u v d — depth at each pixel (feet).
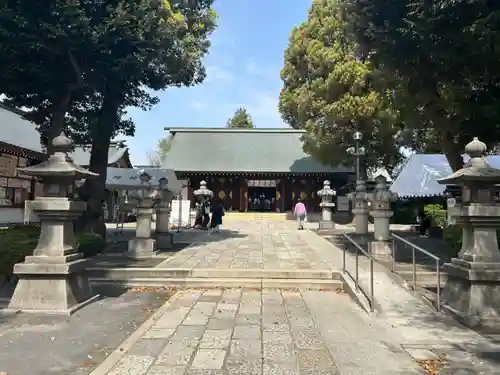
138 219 37.55
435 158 67.82
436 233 57.11
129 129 54.13
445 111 36.99
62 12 31.07
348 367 14.21
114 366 14.12
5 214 68.23
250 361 14.70
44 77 35.09
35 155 68.85
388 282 26.86
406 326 19.19
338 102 77.41
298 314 21.39
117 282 29.14
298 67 91.25
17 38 31.27
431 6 25.18
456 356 15.35
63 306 20.85
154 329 18.56
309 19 89.40
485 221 20.27
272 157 120.16
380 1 28.63
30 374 13.66
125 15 33.22
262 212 116.06
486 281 19.61
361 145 84.79
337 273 29.60
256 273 30.04
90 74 37.65
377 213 37.91
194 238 56.18
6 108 78.69
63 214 21.59
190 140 129.18
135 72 37.81
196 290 27.53
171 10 40.24
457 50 26.63
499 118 28.89
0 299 23.67
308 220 104.99
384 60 31.53
